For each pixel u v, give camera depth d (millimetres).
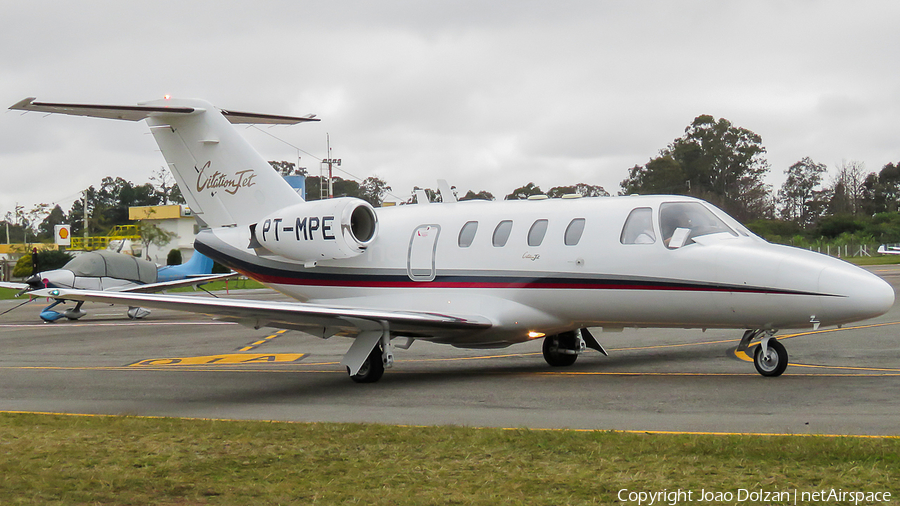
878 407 17234
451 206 26594
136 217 161625
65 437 16016
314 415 18625
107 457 14219
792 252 21391
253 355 32250
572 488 11508
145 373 27172
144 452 14523
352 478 12367
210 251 29859
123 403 21266
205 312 22031
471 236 25312
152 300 20750
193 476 12703
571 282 23344
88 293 20953
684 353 28453
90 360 31969
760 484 11461
